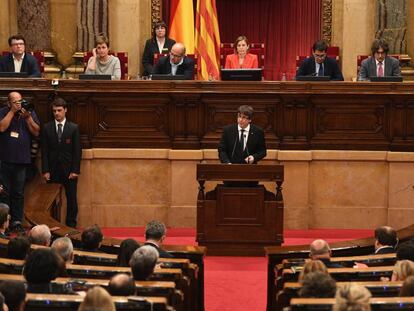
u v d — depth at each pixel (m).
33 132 31.73
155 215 33.16
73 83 32.31
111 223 33.16
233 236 29.28
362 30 42.12
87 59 38.69
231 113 32.66
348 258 20.84
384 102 32.47
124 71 37.38
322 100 32.53
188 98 32.50
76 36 41.44
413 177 32.72
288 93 32.31
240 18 48.34
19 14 41.41
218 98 32.56
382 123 32.69
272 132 32.72
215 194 29.41
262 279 26.69
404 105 32.44
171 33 41.69
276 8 47.12
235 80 32.47
